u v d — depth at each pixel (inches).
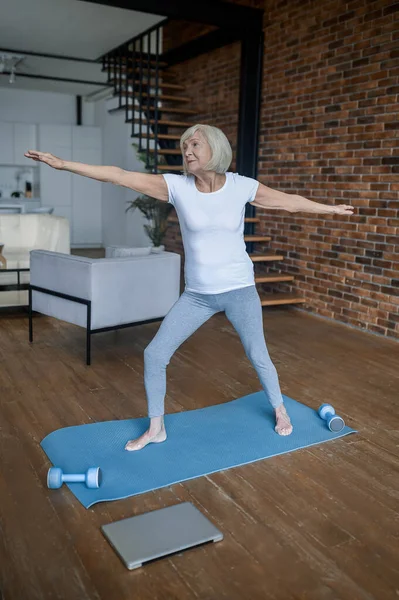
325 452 101.7
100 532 76.4
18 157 392.5
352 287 200.1
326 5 200.7
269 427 111.1
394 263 182.2
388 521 80.7
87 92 385.4
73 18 226.4
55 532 76.1
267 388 106.5
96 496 84.4
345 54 194.5
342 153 199.6
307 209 98.7
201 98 286.2
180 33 295.6
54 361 150.6
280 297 221.6
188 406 121.7
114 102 373.4
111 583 66.4
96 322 147.5
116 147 375.2
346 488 89.5
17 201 393.1
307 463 97.4
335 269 207.0
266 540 75.4
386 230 184.1
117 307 151.6
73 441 102.9
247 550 73.2
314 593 65.5
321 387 136.9
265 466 95.9
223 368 148.3
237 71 253.6
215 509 82.5
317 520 80.4
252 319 99.3
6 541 73.7
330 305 210.7
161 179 90.8
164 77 311.0
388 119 179.8
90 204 410.0
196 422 112.8
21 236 244.1
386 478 93.2
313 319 211.6
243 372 145.4
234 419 114.7
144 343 170.4
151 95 281.4
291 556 72.2
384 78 180.1
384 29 178.5
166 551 71.2
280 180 232.5
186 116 301.3
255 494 87.0
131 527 76.1
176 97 287.9
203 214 90.8
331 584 67.1
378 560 71.9
